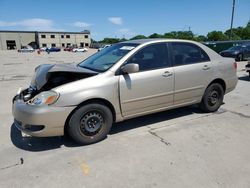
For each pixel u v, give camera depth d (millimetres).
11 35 89875
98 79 3605
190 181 2791
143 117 4895
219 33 70688
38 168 3133
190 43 4680
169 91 4305
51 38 94125
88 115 3635
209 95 4957
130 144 3740
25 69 14922
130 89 3854
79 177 2918
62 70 3574
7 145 3795
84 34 99688
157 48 4227
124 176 2914
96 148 3635
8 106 6023
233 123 4543
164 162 3201
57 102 3332
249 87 7965
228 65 5156
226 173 2934
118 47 4441
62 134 3500
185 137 3953
